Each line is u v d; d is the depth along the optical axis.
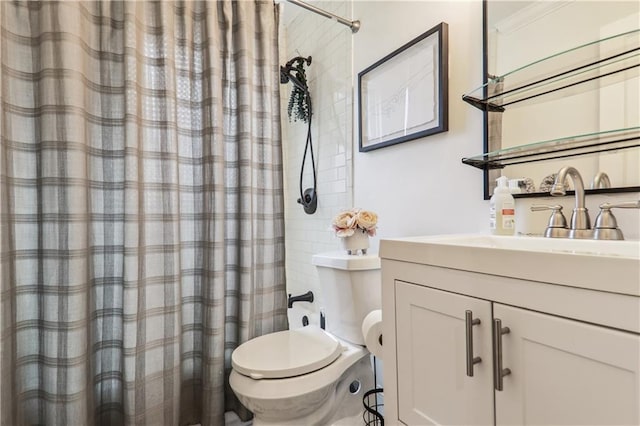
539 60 0.97
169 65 1.38
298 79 2.17
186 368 1.49
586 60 0.96
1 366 1.08
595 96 0.94
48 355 1.16
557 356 0.56
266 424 1.21
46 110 1.15
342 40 1.92
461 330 0.70
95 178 1.29
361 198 1.78
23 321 1.18
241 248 1.54
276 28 1.76
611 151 0.92
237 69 1.57
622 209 0.91
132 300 1.27
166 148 1.37
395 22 1.57
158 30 1.38
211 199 1.47
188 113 1.49
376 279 1.38
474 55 1.23
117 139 1.31
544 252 0.58
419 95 1.43
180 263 1.42
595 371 0.52
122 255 1.30
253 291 1.59
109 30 1.30
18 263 1.16
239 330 1.54
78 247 1.17
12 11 1.15
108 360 1.32
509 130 1.12
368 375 1.49
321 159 2.08
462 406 0.71
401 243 0.86
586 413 0.53
